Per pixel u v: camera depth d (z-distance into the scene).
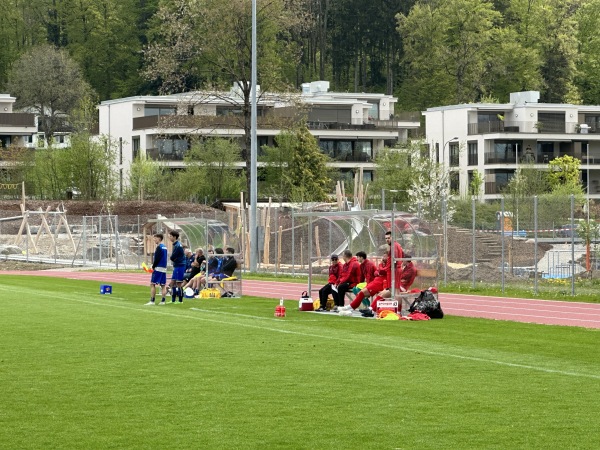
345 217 46.19
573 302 50.75
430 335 35.25
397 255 42.44
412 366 27.45
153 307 46.88
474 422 20.44
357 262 44.75
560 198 78.25
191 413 21.34
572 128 175.25
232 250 55.06
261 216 87.06
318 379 25.31
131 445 18.66
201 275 54.75
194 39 109.69
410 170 137.75
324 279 69.12
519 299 52.62
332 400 22.66
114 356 29.28
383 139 175.00
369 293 43.12
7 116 173.50
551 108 174.00
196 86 181.38
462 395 23.20
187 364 27.75
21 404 22.27
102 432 19.64
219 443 18.78
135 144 168.62
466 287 59.44
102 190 140.38
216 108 157.88
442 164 144.00
